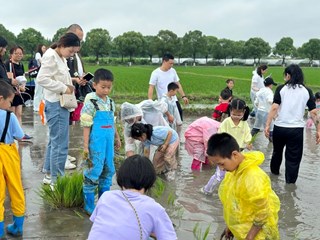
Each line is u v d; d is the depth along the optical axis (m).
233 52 116.75
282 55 132.38
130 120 7.10
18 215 5.06
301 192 7.16
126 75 48.34
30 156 8.77
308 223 5.88
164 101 9.14
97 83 5.61
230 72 62.44
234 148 3.98
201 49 114.19
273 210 4.20
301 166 8.83
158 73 9.75
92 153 5.63
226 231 4.50
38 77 6.17
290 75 7.48
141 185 3.26
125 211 3.11
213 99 20.69
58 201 6.02
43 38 109.94
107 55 113.81
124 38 106.75
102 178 5.92
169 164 7.70
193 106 17.31
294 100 7.33
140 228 3.05
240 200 4.10
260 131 12.45
